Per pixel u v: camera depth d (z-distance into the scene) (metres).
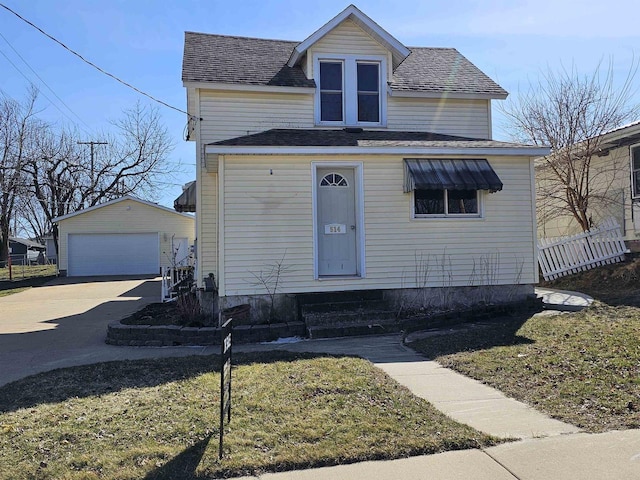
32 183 35.75
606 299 10.12
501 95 12.64
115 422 4.46
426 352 7.28
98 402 5.04
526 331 8.05
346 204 10.38
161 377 5.97
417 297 10.27
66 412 4.75
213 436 4.13
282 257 9.80
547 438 4.03
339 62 12.30
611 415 4.46
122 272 28.62
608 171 15.55
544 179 17.12
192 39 13.34
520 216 10.65
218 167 9.80
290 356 7.03
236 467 3.59
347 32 12.23
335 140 10.44
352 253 10.38
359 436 4.08
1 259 37.53
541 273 14.39
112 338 8.81
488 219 10.54
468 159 10.32
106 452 3.86
